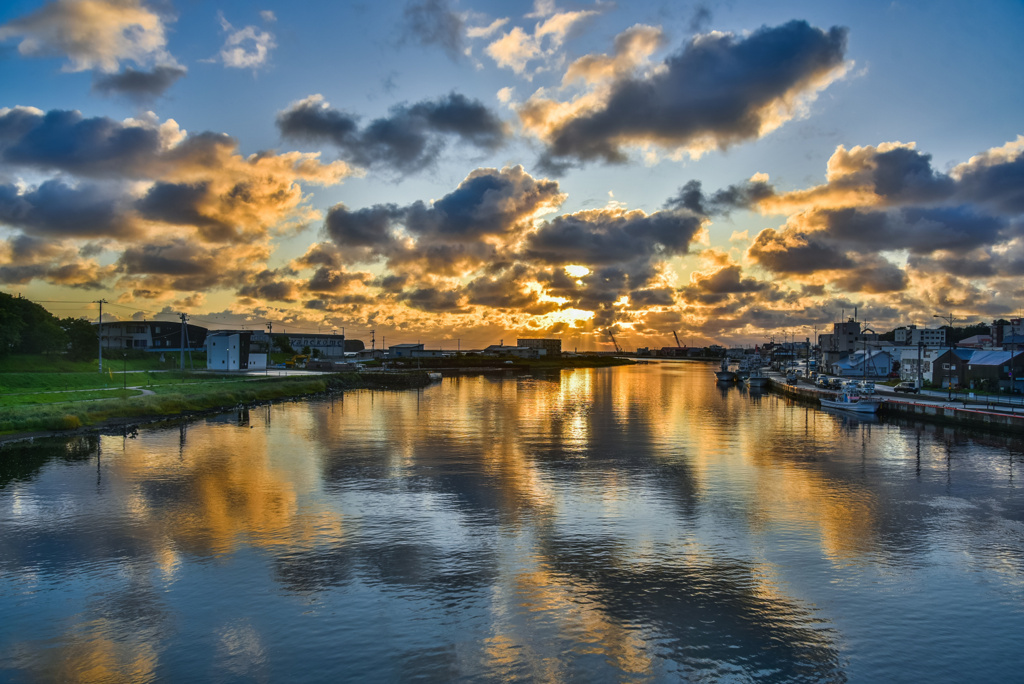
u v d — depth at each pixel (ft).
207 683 62.13
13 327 318.04
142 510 118.42
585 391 456.45
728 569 92.02
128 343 474.90
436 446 192.13
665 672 65.05
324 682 62.49
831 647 70.18
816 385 451.12
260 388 338.95
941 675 65.05
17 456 169.27
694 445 200.75
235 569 89.92
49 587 83.51
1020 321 481.87
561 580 87.45
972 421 236.02
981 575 90.63
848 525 113.50
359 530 107.76
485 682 62.95
